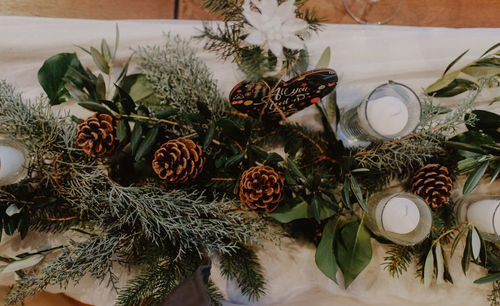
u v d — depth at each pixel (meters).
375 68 0.64
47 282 0.54
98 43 0.62
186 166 0.51
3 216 0.54
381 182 0.60
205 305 0.50
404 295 0.63
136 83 0.60
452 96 0.63
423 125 0.57
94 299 0.62
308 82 0.49
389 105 0.54
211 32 0.49
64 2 0.64
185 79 0.57
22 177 0.57
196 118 0.52
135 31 0.62
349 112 0.61
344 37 0.65
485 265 0.56
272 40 0.44
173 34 0.63
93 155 0.54
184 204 0.54
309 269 0.63
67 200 0.56
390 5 0.66
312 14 0.47
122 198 0.52
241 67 0.45
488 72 0.60
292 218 0.55
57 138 0.56
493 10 0.67
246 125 0.53
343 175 0.56
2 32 0.60
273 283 0.62
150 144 0.52
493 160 0.54
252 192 0.51
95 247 0.53
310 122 0.64
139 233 0.55
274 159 0.52
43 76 0.59
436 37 0.65
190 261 0.56
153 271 0.55
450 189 0.56
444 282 0.63
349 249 0.57
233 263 0.58
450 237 0.60
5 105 0.53
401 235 0.55
